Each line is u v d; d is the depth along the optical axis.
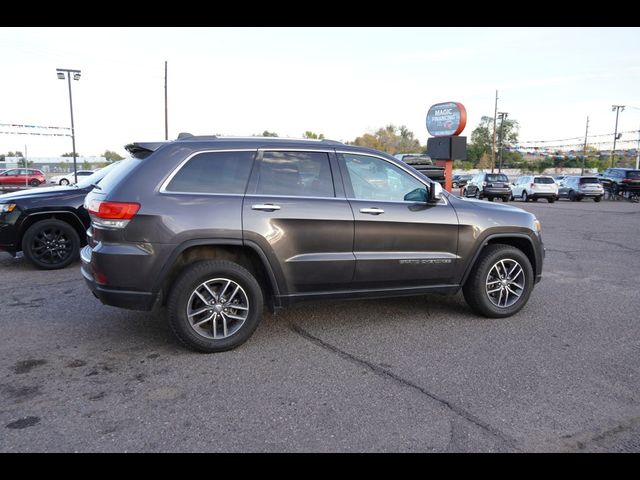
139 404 3.27
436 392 3.48
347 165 4.59
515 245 5.42
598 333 4.73
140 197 3.90
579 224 15.13
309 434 2.94
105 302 3.98
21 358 4.02
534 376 3.76
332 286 4.47
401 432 2.96
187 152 4.13
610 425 3.06
